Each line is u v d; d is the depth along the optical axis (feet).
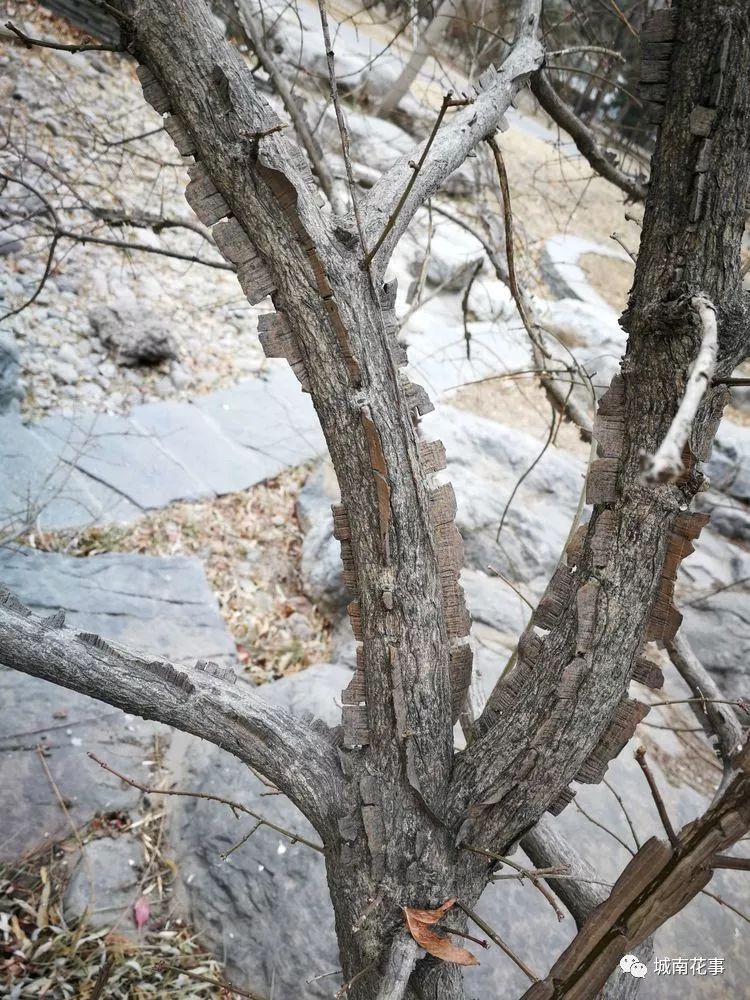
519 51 6.39
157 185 23.21
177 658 13.39
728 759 7.66
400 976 4.86
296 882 10.57
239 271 4.87
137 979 9.71
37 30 24.64
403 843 5.31
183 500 16.74
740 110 4.11
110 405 18.10
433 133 4.64
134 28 4.50
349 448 4.95
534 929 10.46
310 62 25.16
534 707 5.03
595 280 28.94
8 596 5.16
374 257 4.95
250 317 22.58
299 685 13.05
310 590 16.20
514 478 19.53
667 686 15.52
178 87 4.57
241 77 4.61
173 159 24.26
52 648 5.01
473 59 13.78
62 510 15.29
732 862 3.72
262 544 16.89
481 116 5.68
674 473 2.36
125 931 10.20
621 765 12.93
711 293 4.30
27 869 10.39
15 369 16.81
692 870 3.74
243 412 19.60
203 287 22.41
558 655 4.94
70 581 13.91
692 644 16.70
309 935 10.18
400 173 5.24
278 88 10.24
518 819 5.27
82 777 11.36
